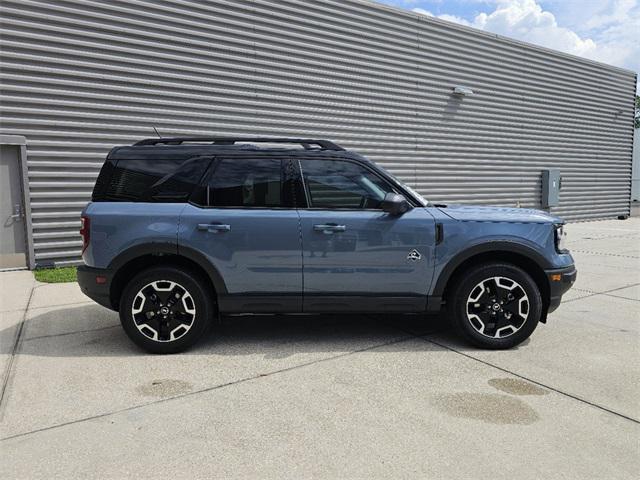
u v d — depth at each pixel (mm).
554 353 4328
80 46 7926
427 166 12672
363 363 4078
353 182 4426
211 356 4242
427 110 12508
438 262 4305
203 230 4188
